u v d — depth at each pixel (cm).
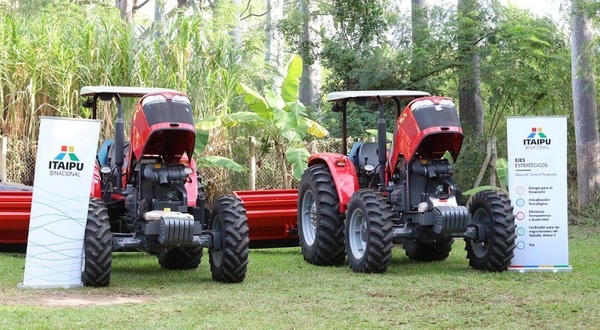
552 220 970
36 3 2070
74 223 862
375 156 1060
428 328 656
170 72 1446
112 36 1450
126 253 1179
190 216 854
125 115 1390
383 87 1781
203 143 1341
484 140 1703
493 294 808
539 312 718
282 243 1159
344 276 930
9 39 1405
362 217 967
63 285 857
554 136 971
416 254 1082
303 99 2308
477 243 985
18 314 695
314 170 1066
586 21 1625
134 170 899
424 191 963
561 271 963
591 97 1677
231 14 2027
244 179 1473
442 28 1711
